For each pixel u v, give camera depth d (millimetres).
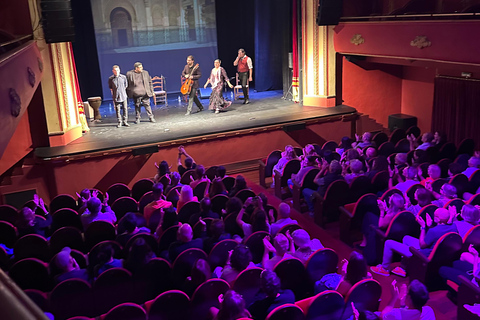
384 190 7734
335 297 4035
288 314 3758
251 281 4473
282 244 4809
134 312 3910
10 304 404
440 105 12117
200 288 4184
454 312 5105
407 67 13398
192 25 15070
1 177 9648
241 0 15555
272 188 9906
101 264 4848
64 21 9492
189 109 12656
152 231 6629
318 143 12203
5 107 5402
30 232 6238
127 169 10273
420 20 9531
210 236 5832
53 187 9836
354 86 13117
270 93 15328
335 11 11477
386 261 5973
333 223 7684
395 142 11375
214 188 7320
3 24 9312
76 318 3980
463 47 8695
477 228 5305
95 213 6391
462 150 9797
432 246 5418
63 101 10125
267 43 15289
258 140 11430
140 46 14578
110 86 11445
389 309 3887
